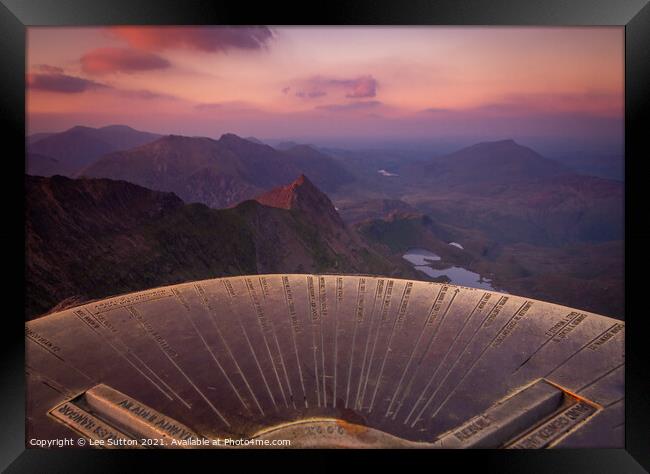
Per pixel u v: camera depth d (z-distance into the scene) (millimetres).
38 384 4168
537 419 3783
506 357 4453
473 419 3707
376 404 3904
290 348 4672
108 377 4230
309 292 5844
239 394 4039
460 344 4684
